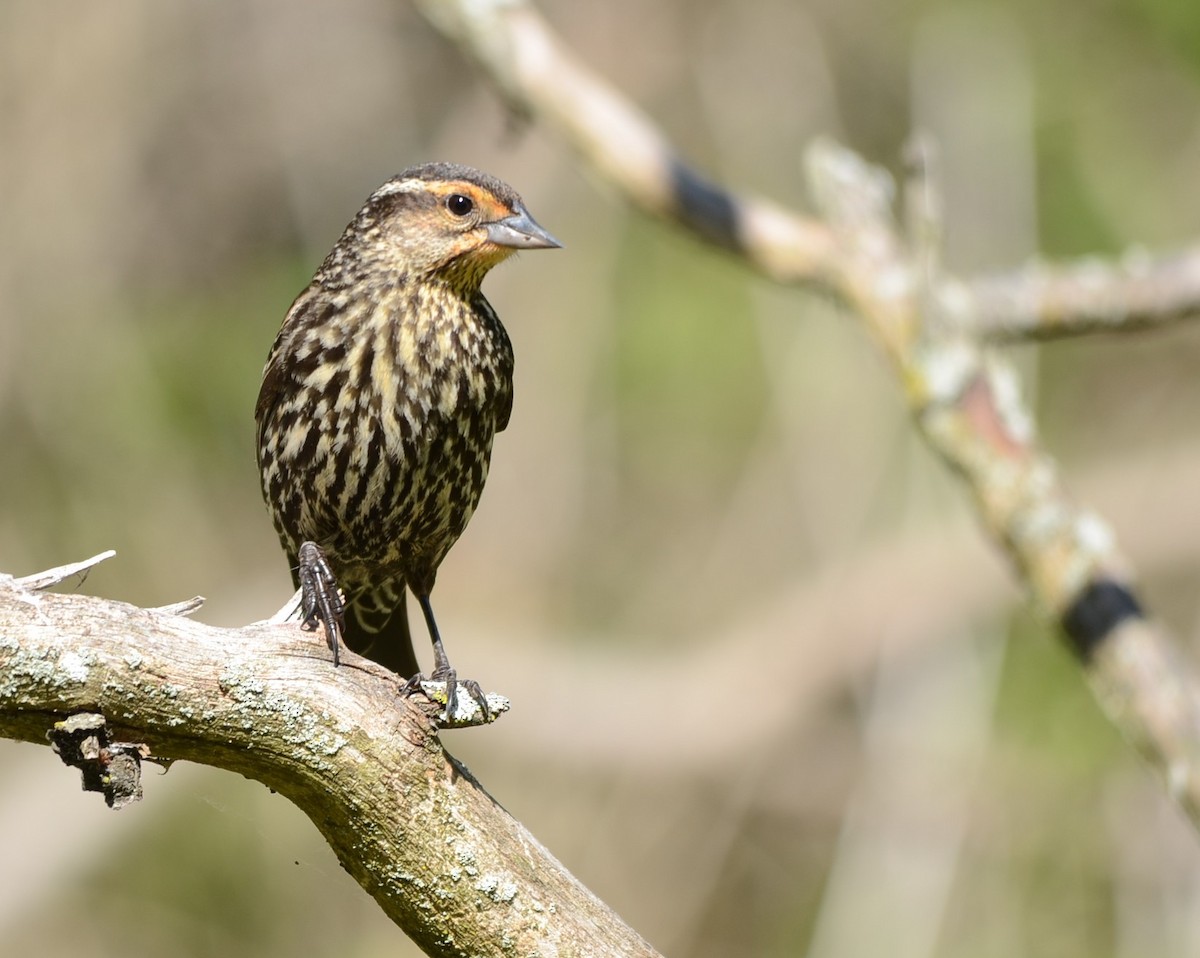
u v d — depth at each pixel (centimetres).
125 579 1452
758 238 785
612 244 1498
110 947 1326
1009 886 1270
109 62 1521
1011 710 1351
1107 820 1284
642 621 1459
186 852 1355
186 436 1498
